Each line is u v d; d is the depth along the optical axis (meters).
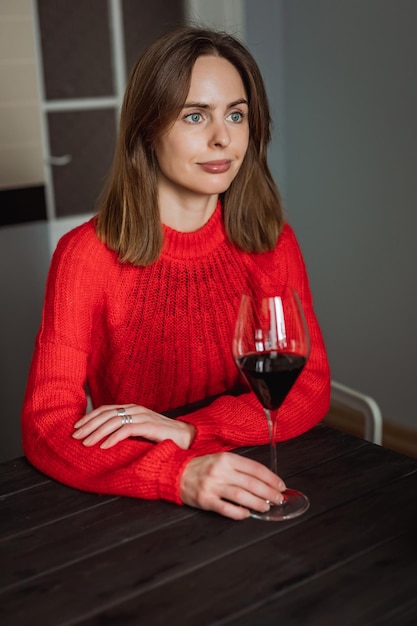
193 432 1.33
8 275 2.92
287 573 0.97
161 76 1.48
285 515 1.10
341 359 3.28
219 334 1.74
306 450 1.32
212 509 1.12
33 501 1.19
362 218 3.04
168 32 1.53
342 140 3.04
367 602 0.92
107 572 0.99
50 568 1.01
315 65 3.08
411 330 2.94
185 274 1.68
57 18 2.83
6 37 2.74
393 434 3.07
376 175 2.94
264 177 1.73
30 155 2.88
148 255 1.61
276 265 1.76
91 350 1.71
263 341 1.12
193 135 1.51
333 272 3.22
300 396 1.46
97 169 3.04
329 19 2.97
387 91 2.82
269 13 3.16
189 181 1.54
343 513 1.11
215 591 0.95
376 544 1.03
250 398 1.44
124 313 1.66
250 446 1.35
